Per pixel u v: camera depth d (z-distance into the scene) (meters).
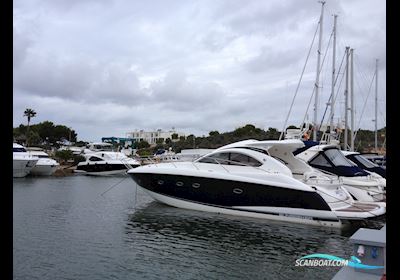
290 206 12.63
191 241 10.60
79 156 44.31
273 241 10.66
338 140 24.20
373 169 19.20
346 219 12.05
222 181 13.55
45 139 88.75
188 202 14.55
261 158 14.05
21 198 19.27
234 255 9.34
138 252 9.52
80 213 14.83
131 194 20.88
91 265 8.55
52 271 8.15
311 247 10.09
